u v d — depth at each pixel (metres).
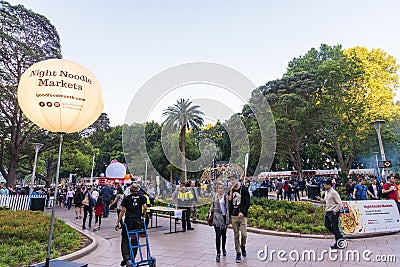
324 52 35.78
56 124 4.77
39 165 43.38
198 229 10.49
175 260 6.38
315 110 31.78
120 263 6.09
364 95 31.67
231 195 6.53
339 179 26.84
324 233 9.10
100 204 11.04
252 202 13.57
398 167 43.72
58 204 21.97
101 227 11.24
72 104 4.66
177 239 8.68
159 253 7.00
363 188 13.30
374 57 34.56
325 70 30.41
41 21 26.66
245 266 5.90
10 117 26.03
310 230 9.38
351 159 35.94
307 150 36.16
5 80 24.31
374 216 9.40
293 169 44.31
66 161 40.19
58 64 4.69
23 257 6.29
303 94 31.48
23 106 4.75
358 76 30.36
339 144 34.03
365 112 30.81
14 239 7.64
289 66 38.56
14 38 24.17
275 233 9.18
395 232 9.62
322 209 12.30
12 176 26.39
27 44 25.52
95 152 42.28
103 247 7.83
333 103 31.03
